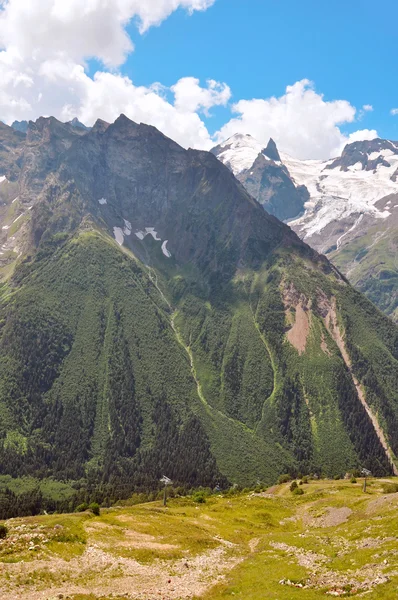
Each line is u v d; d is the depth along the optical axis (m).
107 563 79.81
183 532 104.25
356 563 71.00
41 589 67.00
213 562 85.12
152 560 83.88
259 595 63.28
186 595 67.19
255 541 103.75
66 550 82.75
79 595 65.25
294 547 91.12
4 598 62.94
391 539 79.81
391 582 57.31
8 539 84.88
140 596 66.94
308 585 64.94
